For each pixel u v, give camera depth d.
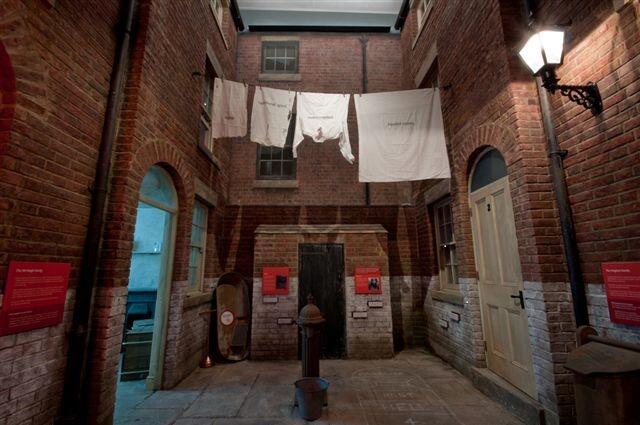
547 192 3.07
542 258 2.96
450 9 4.80
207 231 5.67
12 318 2.03
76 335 2.51
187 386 4.04
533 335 3.02
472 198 4.31
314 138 4.73
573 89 2.61
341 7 7.71
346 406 3.45
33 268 2.19
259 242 5.51
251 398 3.66
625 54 2.36
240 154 6.93
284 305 5.29
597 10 2.57
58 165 2.42
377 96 4.85
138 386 4.04
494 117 3.62
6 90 2.06
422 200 6.09
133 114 3.12
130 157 3.04
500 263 3.70
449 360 4.88
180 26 4.24
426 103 4.78
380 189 6.83
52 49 2.36
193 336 4.66
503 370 3.62
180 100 4.22
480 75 3.92
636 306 2.25
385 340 5.25
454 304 4.73
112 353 2.80
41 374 2.27
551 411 2.79
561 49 2.59
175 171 4.09
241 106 4.76
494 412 3.29
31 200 2.19
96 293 2.79
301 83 7.39
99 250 2.84
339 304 5.40
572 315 2.86
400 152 4.62
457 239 4.49
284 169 7.01
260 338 5.19
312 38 7.70
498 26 3.53
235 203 6.69
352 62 7.56
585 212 2.70
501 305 3.67
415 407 3.41
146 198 3.54
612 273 2.43
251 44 7.62
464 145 4.32
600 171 2.56
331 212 6.63
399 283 6.30
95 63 2.84
